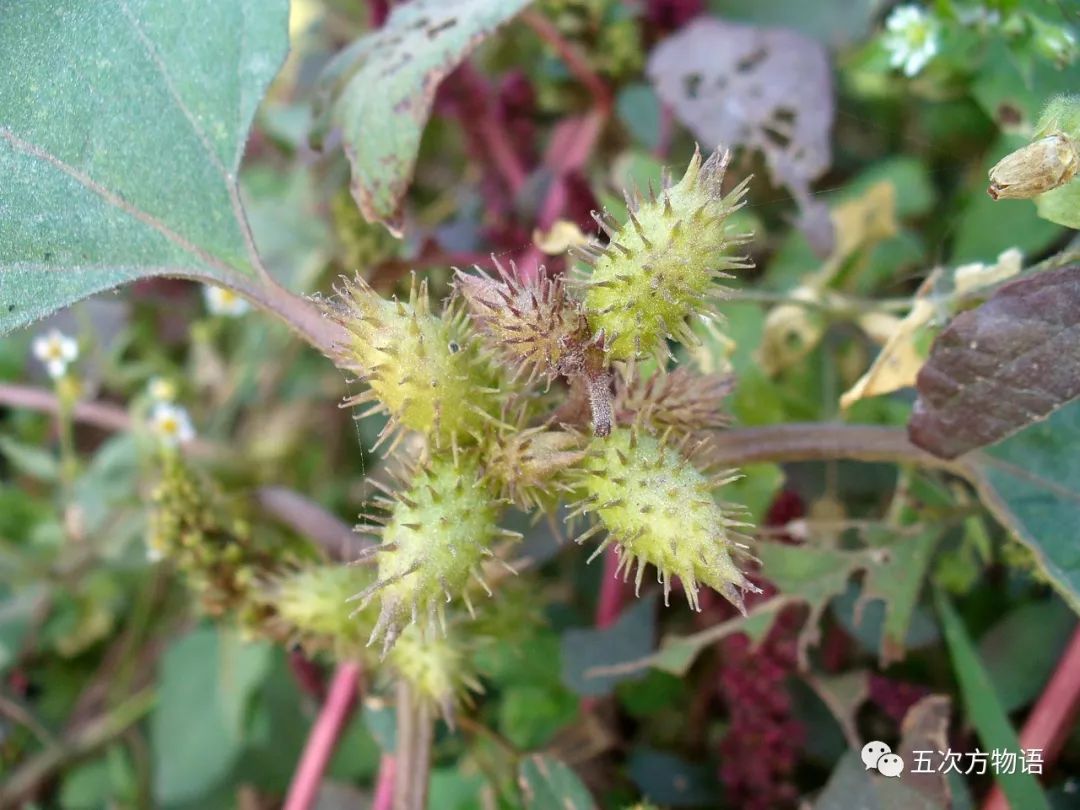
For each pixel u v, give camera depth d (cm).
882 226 12
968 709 9
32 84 8
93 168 9
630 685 12
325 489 15
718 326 11
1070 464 9
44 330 17
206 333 16
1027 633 10
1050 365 7
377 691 10
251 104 9
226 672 13
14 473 18
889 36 12
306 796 11
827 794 9
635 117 14
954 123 14
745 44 13
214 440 16
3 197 8
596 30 13
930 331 9
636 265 6
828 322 11
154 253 9
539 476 7
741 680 10
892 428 9
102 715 15
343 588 9
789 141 12
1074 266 7
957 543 11
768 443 8
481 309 7
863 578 10
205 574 10
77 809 14
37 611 15
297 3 18
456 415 7
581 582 13
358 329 7
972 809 9
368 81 9
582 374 7
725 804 11
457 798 11
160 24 9
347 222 13
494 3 9
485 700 12
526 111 14
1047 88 10
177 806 13
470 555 7
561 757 11
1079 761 10
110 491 15
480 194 15
